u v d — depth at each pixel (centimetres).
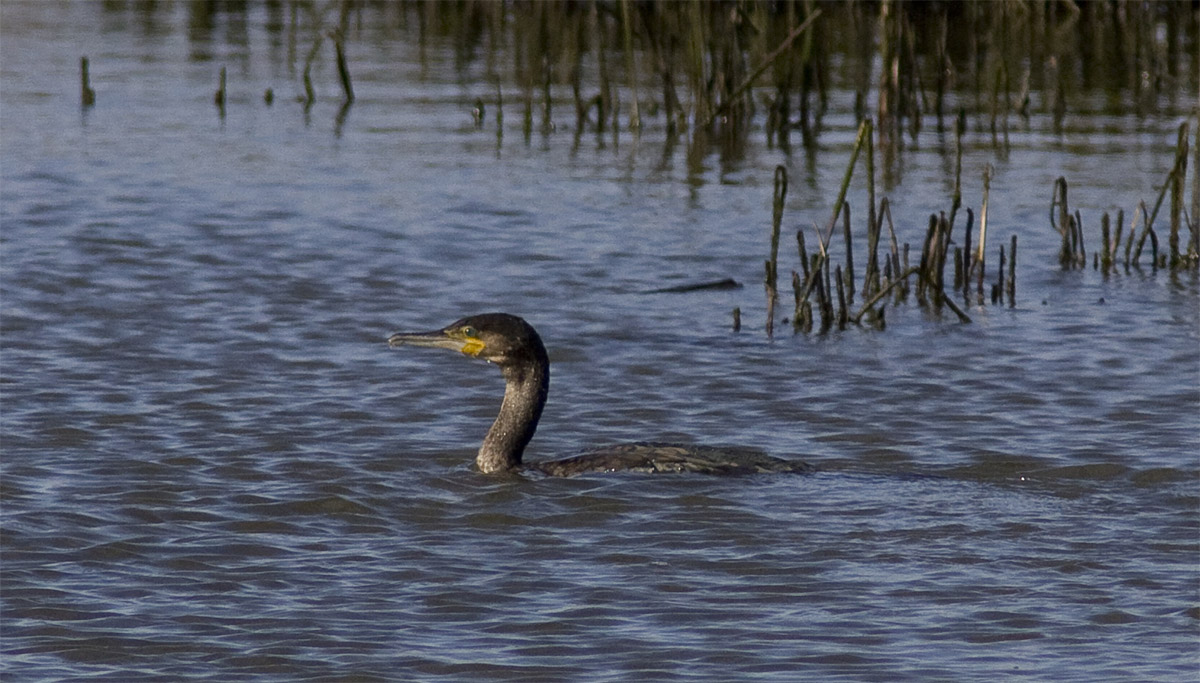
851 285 1903
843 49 3869
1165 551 1098
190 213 2308
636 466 1266
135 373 1587
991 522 1155
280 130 2975
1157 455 1331
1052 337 1758
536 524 1159
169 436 1384
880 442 1390
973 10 3806
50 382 1548
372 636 969
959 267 1989
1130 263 2111
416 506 1202
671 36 3142
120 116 3077
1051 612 999
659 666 923
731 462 1275
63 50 3900
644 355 1688
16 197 2375
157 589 1041
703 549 1105
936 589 1034
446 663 930
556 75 3553
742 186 2572
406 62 3781
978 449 1360
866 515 1168
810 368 1642
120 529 1147
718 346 1730
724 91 3094
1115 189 2517
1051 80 3575
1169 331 1775
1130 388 1555
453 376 1602
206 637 967
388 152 2797
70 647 952
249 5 4741
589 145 2916
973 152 2848
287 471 1288
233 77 3556
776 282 1961
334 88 3447
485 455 1297
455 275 2020
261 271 2011
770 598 1023
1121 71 3662
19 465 1291
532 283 1989
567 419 1474
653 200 2461
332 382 1572
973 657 934
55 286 1920
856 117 3200
